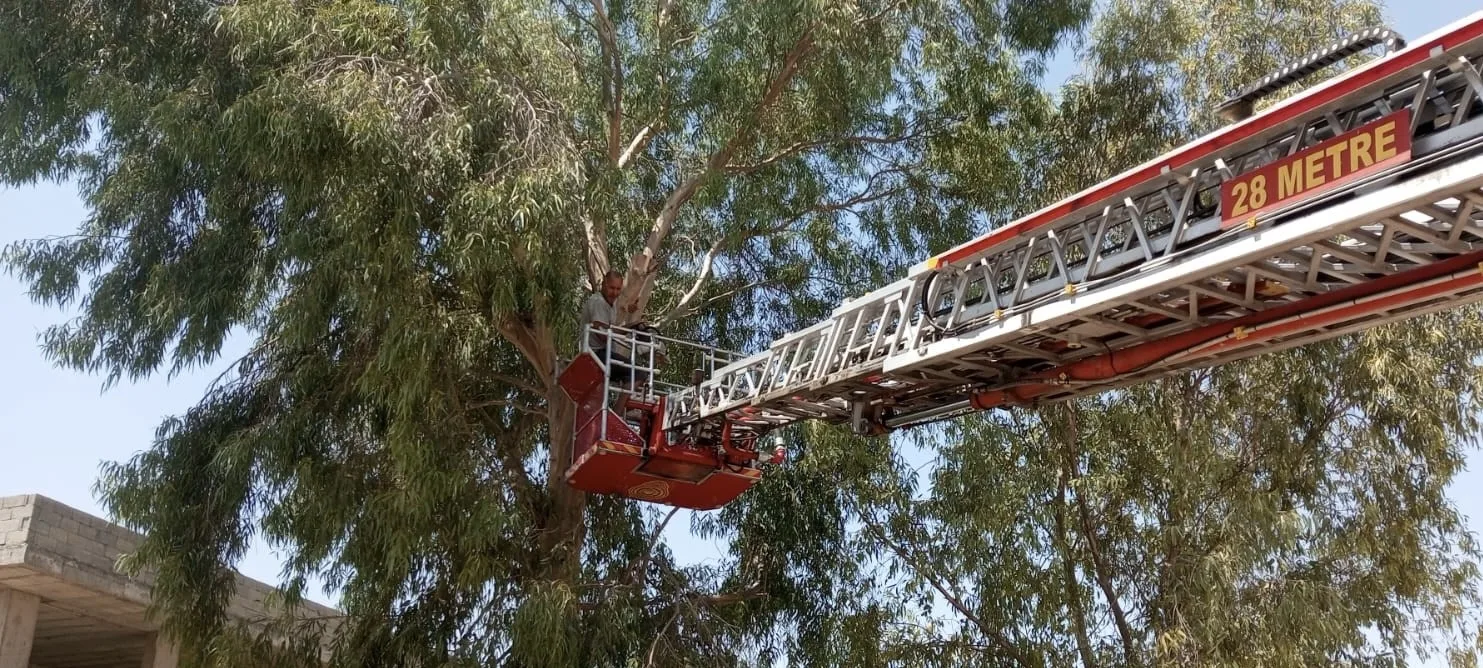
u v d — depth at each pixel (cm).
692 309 1581
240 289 1374
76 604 1819
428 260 1264
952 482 1490
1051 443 1516
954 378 874
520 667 1209
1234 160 652
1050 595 1440
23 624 1697
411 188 1182
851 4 1363
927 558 1529
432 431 1216
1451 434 1480
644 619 1395
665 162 1625
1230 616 1306
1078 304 706
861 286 1639
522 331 1388
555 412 1390
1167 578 1402
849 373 902
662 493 1172
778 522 1555
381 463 1281
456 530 1234
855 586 1562
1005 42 1575
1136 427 1483
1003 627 1473
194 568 1287
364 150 1141
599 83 1499
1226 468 1432
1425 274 604
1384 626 1418
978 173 1598
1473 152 534
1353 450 1480
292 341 1242
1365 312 634
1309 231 582
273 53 1211
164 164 1373
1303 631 1279
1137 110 1559
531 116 1218
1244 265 636
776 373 1000
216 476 1316
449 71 1211
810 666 1505
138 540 1798
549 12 1419
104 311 1384
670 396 1130
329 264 1209
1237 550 1325
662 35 1464
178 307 1334
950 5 1548
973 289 938
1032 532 1473
